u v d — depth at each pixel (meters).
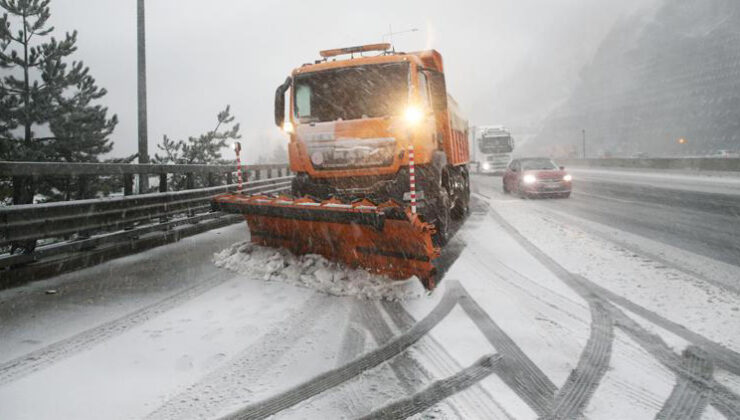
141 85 11.45
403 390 3.12
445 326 4.22
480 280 5.70
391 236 5.19
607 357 3.56
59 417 2.85
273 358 3.62
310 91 7.11
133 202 7.80
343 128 6.72
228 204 6.50
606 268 6.12
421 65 7.07
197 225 9.98
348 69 6.97
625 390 3.08
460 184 10.70
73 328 4.26
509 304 4.79
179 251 7.88
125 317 4.54
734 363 3.44
